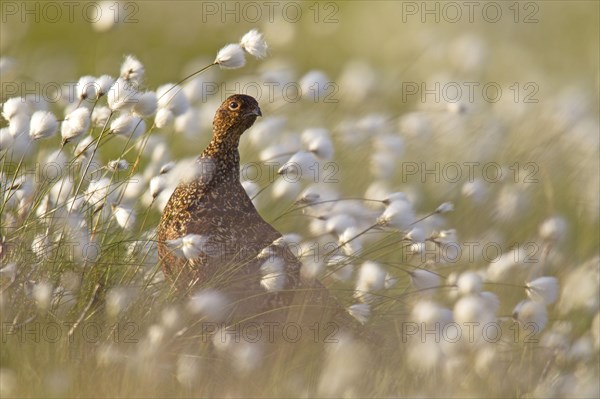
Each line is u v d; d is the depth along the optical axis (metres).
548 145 33.84
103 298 19.98
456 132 34.00
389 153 26.98
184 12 51.28
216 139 21.00
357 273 22.66
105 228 22.25
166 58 45.97
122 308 19.22
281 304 20.02
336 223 21.31
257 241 20.67
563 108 35.91
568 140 34.41
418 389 18.59
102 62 39.59
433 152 33.12
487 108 39.03
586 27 56.22
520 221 29.33
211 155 20.92
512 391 19.50
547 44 54.34
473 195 26.23
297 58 48.62
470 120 34.75
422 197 30.45
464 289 19.12
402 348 19.47
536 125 35.47
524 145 34.12
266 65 38.16
